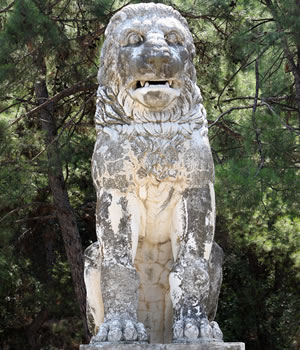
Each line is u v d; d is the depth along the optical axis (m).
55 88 11.56
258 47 9.08
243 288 13.00
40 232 13.81
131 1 10.16
